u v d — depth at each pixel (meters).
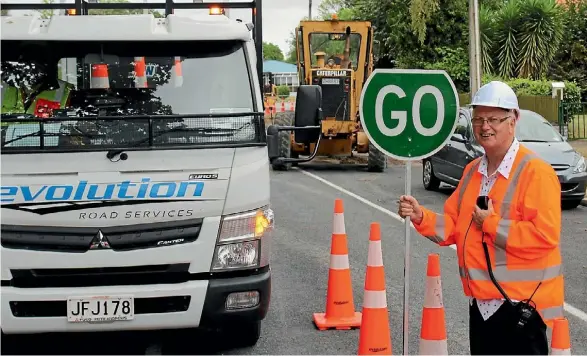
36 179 5.57
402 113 5.27
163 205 5.64
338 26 20.95
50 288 5.58
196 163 5.72
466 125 14.88
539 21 30.14
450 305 7.60
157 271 5.67
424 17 25.52
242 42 6.19
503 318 4.08
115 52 6.07
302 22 21.02
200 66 6.12
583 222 12.40
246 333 6.38
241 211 5.78
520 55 30.39
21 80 6.01
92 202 5.58
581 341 6.58
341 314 6.92
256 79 6.14
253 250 5.83
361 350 5.62
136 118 5.70
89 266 5.58
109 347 6.42
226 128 5.82
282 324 7.00
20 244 5.58
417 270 9.05
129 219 5.61
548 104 25.45
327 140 20.34
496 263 4.09
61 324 5.58
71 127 5.64
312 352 6.28
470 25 20.44
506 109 4.09
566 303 7.74
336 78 19.95
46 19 6.12
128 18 6.07
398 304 7.60
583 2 35.47
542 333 4.07
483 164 4.29
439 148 5.29
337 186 16.95
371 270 5.62
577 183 13.50
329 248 10.23
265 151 5.93
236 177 5.76
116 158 5.63
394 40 33.94
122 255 5.59
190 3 7.25
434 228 4.55
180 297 5.67
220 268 5.74
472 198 4.29
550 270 4.06
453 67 32.12
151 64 6.08
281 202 14.41
